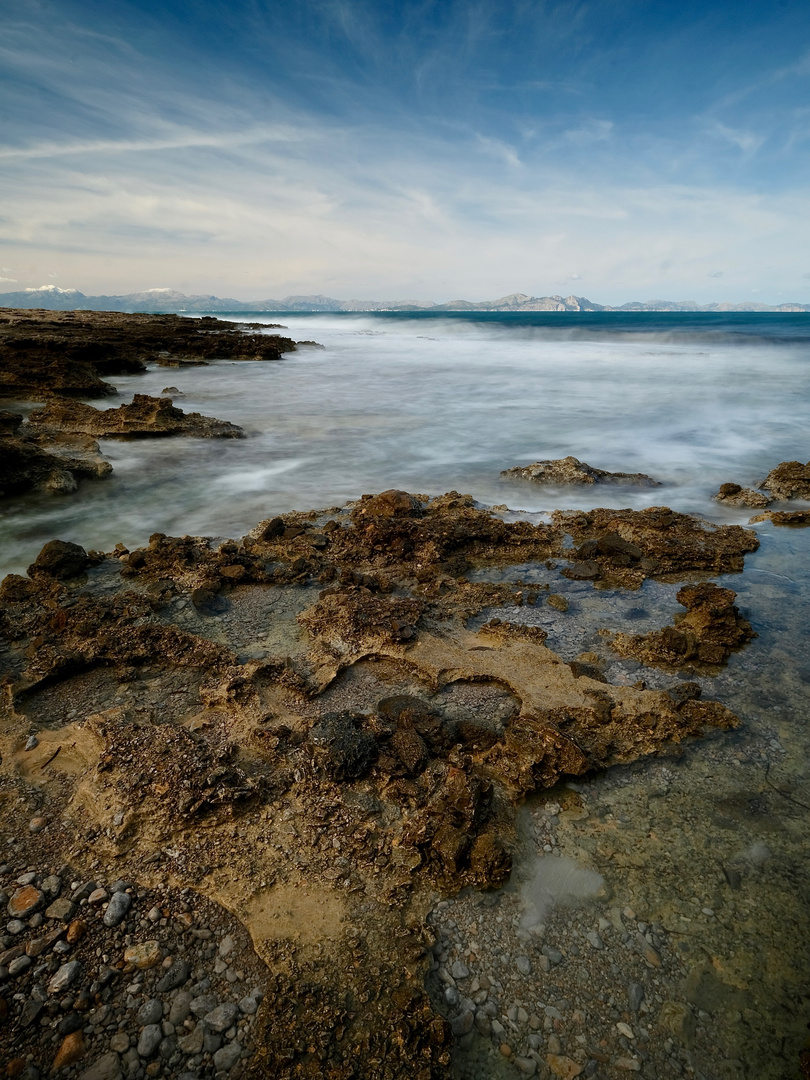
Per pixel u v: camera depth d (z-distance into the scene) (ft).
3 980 8.86
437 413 56.18
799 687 16.67
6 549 26.08
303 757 13.46
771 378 74.13
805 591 22.44
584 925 10.17
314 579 22.80
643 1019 8.84
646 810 12.63
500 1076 8.11
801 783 13.29
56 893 10.23
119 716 14.47
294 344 116.98
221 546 24.49
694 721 15.01
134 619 19.21
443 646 17.90
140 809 11.73
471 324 215.72
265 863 10.94
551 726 14.23
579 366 88.28
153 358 89.10
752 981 9.37
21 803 12.06
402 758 13.33
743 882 11.00
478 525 27.40
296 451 43.27
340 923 9.93
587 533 28.04
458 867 10.94
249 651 17.78
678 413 54.80
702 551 25.02
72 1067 7.95
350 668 17.13
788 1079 8.16
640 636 18.90
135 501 32.60
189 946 9.52
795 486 33.24
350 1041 8.26
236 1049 8.20
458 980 9.24
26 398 55.11
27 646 17.75
